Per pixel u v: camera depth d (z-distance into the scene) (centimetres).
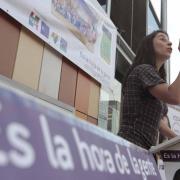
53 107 47
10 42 182
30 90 194
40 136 41
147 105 126
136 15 502
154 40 140
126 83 133
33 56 204
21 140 37
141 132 124
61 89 240
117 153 69
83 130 56
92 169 54
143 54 140
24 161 37
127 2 470
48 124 44
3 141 35
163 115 147
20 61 192
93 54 281
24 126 39
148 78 123
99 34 294
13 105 38
